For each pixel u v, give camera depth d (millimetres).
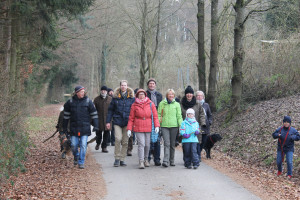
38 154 12406
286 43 18641
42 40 17062
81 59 53375
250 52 20281
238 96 17547
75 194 7348
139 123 9945
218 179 8758
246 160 11805
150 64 27703
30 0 13844
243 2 16656
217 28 20938
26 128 14820
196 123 10195
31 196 7195
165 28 29562
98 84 53156
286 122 9391
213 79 21453
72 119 9969
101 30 29734
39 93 39156
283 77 18062
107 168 10055
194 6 25781
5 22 14867
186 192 7520
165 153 10234
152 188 7852
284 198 7195
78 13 16234
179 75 40219
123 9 27047
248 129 14641
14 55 15836
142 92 9914
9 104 10438
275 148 11516
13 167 9125
